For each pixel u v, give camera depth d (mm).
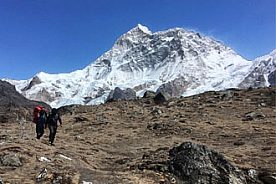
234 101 51094
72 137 32688
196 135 34438
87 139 32344
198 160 20172
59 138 31188
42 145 23422
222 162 20328
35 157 20516
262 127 36875
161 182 19047
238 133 34594
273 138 31750
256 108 46281
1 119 46688
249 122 39625
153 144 30922
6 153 20078
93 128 39219
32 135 29828
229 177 19625
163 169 20359
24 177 17891
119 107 52906
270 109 45500
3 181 17016
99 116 45875
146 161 22094
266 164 23266
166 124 38312
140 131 37125
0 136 26281
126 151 27703
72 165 20188
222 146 29375
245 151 26891
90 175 18812
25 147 21859
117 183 18156
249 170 21000
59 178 17750
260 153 26141
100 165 22531
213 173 19766
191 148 20688
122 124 41188
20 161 19656
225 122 39969
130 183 18312
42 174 18000
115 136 34812
